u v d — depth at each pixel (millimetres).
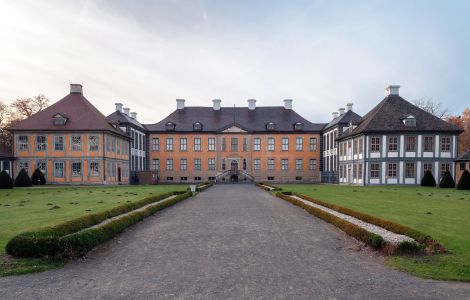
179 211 17234
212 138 60812
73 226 10117
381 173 41875
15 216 13383
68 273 7488
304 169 60812
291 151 60906
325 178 58656
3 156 41281
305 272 7508
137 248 9656
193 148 60656
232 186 44250
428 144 41688
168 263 8203
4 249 8758
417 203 18734
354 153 45344
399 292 6332
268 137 60875
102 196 23484
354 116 51938
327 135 58125
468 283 6773
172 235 11336
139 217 13945
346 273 7434
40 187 37781
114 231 11031
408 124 41812
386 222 11008
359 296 6152
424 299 6023
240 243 10188
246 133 60719
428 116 42938
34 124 43562
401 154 41625
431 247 8648
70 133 43250
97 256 8852
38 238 8352
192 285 6723
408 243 8594
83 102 45969
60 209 15656
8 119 59844
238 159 60750
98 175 43188
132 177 53219
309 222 13805
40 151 43250
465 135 64000
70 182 43125
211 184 45625
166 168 60562
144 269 7766
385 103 44375
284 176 60750
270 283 6820
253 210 17516
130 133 52125
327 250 9391
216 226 12938
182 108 63812
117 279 7102
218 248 9602
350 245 9945
